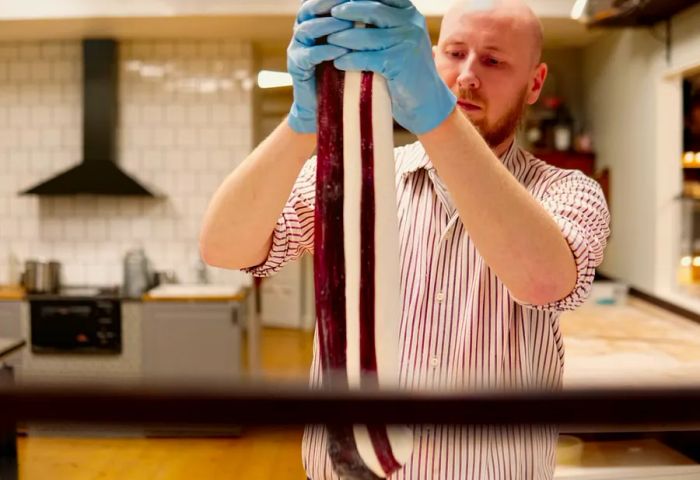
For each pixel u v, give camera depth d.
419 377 0.92
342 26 0.57
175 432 3.78
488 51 0.88
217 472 3.36
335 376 0.54
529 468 0.90
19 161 4.61
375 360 0.54
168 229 4.59
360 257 0.55
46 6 3.90
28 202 4.62
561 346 1.02
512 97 0.90
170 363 4.00
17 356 4.05
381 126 0.57
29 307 4.05
